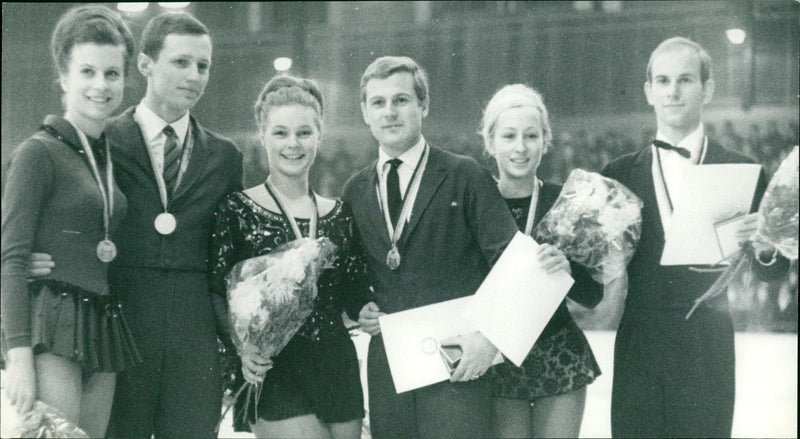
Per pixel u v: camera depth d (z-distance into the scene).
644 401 4.05
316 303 3.68
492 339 3.66
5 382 3.38
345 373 3.70
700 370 4.00
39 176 3.45
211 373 3.62
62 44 3.68
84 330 3.42
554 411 4.03
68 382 3.43
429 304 3.73
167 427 3.61
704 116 4.14
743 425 4.00
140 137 3.73
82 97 3.65
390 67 3.81
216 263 3.62
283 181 3.71
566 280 3.69
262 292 3.45
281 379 3.63
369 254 3.77
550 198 3.99
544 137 4.06
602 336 4.31
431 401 3.74
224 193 3.72
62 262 3.45
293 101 3.70
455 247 3.75
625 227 3.78
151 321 3.57
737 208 3.97
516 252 3.70
